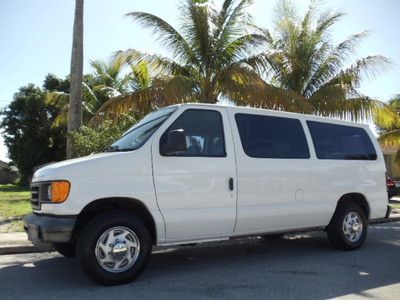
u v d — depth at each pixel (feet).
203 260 23.81
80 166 18.13
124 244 18.57
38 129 118.21
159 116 21.12
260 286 18.75
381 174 27.32
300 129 24.23
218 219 20.40
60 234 17.57
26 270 21.76
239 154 21.39
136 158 18.97
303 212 23.18
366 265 22.50
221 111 21.62
